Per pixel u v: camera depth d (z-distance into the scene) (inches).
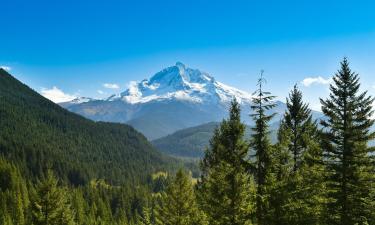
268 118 1069.1
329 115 1270.9
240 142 1159.6
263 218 1090.1
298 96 1459.2
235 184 1107.3
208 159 1453.0
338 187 1239.5
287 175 1115.9
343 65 1268.5
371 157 1226.6
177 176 1659.7
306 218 1095.0
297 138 1398.9
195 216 1509.6
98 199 6092.5
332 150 1259.2
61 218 2089.1
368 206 1214.3
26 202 4672.7
